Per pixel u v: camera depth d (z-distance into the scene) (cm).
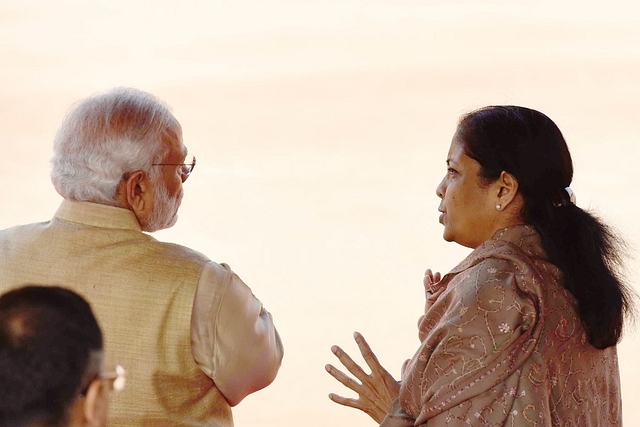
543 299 767
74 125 853
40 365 476
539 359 759
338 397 890
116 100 860
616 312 784
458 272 812
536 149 793
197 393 860
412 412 802
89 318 495
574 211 804
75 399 484
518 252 786
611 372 827
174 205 884
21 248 856
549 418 755
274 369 901
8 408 474
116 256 848
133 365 838
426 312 823
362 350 884
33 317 483
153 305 839
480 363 754
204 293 849
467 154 808
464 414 753
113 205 859
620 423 847
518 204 803
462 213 815
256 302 887
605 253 802
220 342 849
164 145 864
